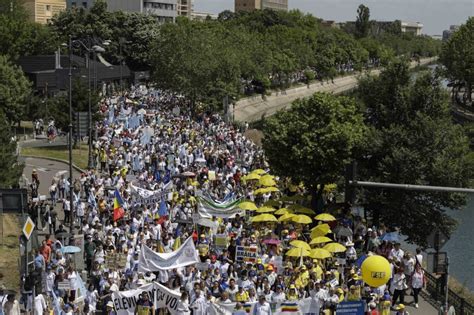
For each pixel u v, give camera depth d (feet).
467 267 189.98
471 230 234.17
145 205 153.17
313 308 102.73
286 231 139.54
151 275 109.19
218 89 396.98
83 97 255.91
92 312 100.83
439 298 122.72
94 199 158.20
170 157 211.41
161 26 555.28
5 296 96.53
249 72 524.52
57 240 130.11
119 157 211.41
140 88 466.29
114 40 524.93
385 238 133.39
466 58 498.69
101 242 124.47
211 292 106.22
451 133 169.58
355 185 89.51
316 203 174.09
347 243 132.26
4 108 277.03
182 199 160.86
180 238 128.16
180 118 332.60
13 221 155.22
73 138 262.06
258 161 231.30
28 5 645.92
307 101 175.01
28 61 383.65
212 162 228.43
